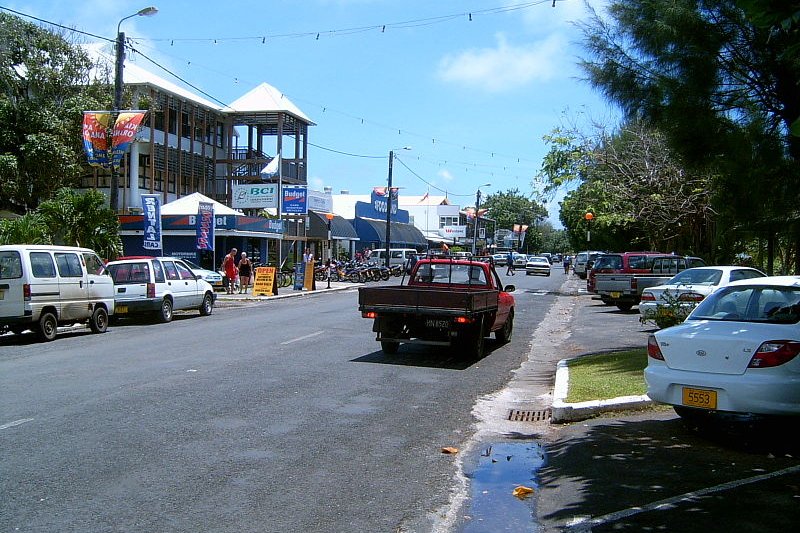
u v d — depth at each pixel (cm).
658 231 3094
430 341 1277
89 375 1076
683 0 855
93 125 2159
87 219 2236
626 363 1160
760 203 833
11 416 807
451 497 576
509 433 798
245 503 550
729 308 791
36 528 491
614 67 943
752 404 657
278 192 3881
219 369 1145
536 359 1361
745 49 839
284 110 4322
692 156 873
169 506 539
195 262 3541
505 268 7525
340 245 5553
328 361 1252
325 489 588
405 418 850
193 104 4112
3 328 1525
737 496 553
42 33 3162
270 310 2342
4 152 3098
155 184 3844
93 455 664
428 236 8481
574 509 539
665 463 650
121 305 1875
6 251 1480
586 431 779
